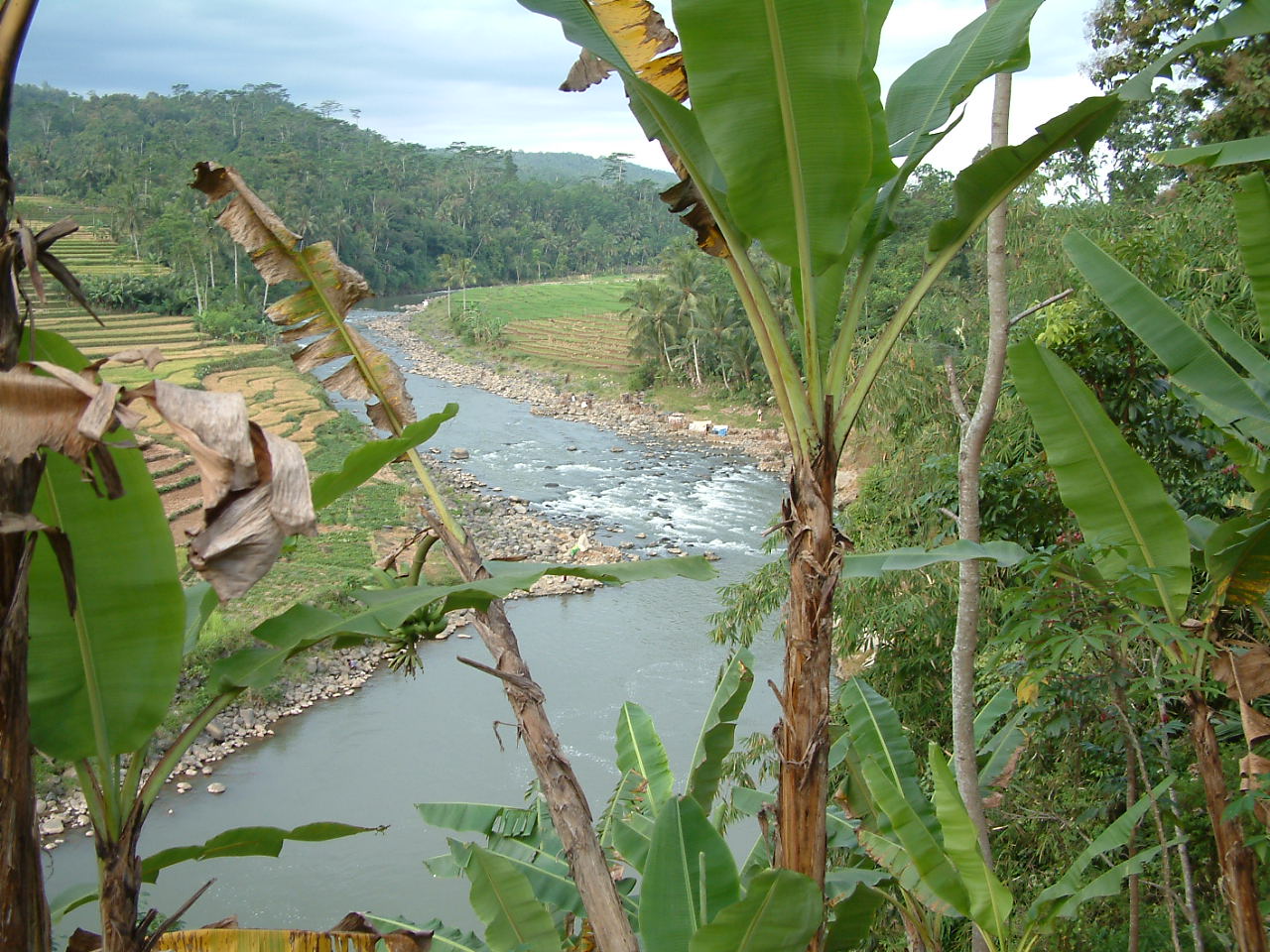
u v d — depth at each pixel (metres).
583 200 105.00
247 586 1.72
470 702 17.41
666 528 26.70
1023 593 4.25
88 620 2.16
